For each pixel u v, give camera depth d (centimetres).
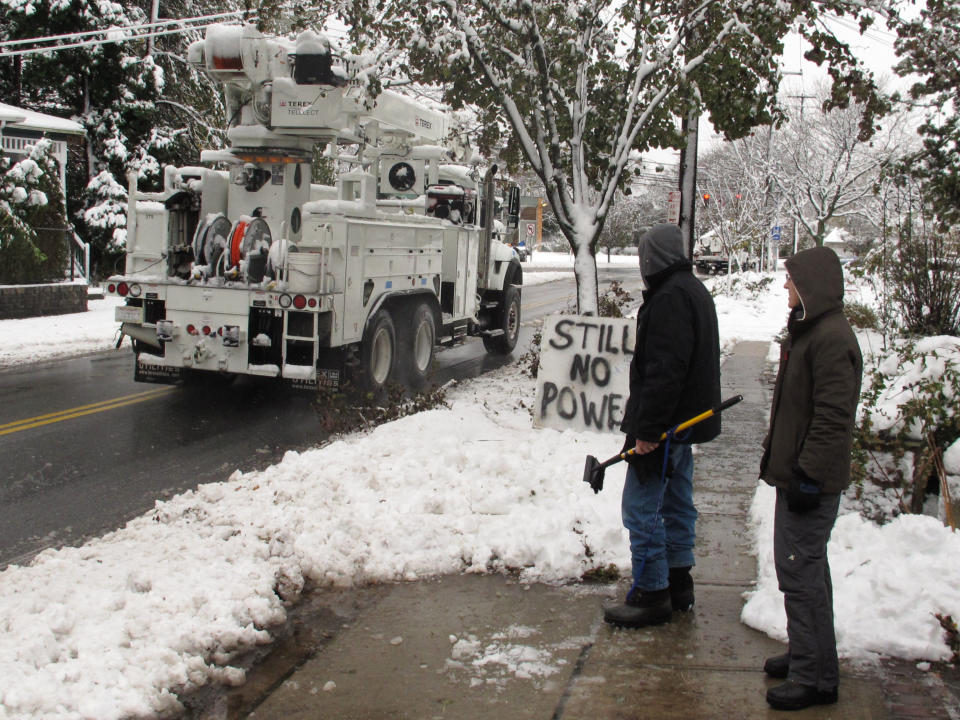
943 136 972
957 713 362
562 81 945
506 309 1523
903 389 602
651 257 439
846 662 404
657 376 426
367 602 483
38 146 2028
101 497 700
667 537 461
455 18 898
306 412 1020
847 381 359
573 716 362
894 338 1106
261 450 852
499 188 1538
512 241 1598
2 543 598
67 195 2572
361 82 948
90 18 2356
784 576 374
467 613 466
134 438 888
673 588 463
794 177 3509
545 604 477
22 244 1853
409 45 913
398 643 432
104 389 1134
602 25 973
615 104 974
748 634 439
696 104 920
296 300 945
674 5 956
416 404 923
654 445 432
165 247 1038
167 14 2717
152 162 2527
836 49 937
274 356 990
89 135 2508
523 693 382
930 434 558
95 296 2192
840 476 362
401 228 1111
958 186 968
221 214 1044
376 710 371
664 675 396
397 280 1112
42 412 993
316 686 392
